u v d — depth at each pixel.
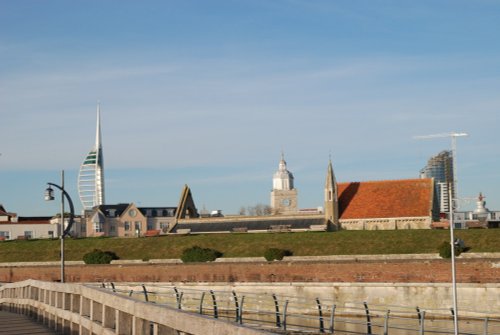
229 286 73.69
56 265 83.69
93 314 19.12
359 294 67.75
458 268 64.12
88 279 80.94
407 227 106.62
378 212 109.19
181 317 11.24
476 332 54.56
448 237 76.62
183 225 115.06
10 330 26.36
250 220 112.38
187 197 125.94
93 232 177.62
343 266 68.94
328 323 62.59
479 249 72.50
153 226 183.62
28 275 84.19
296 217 111.50
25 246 94.31
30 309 34.25
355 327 60.56
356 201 112.44
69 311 22.95
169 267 77.06
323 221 109.50
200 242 86.75
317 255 78.38
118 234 180.62
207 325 10.34
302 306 69.94
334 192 110.19
